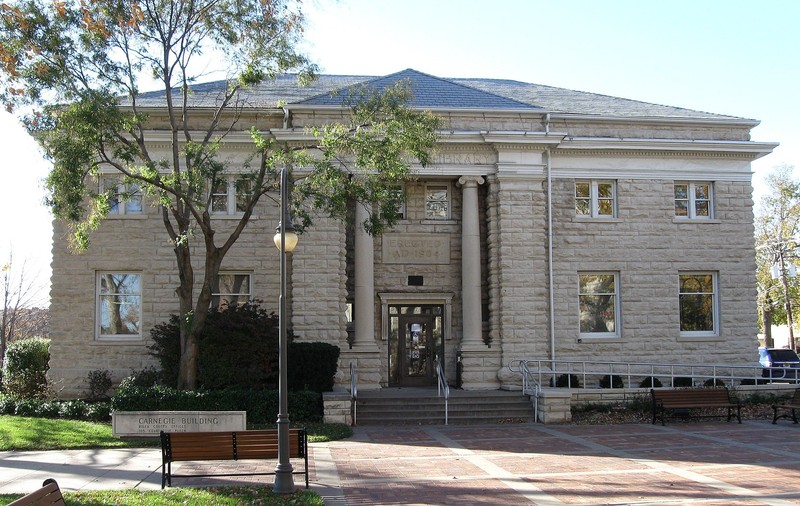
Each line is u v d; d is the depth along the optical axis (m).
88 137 18.30
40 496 7.49
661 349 26.52
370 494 11.83
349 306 26.36
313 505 10.68
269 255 25.23
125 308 25.22
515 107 26.41
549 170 26.22
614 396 23.41
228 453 12.23
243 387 21.38
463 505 10.98
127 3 18.91
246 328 21.86
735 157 27.61
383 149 19.41
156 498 11.09
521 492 11.88
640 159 27.08
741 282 27.33
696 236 27.22
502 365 25.27
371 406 22.34
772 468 13.88
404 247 26.59
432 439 18.28
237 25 19.98
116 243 25.06
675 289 26.88
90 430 18.81
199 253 25.08
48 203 18.88
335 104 25.22
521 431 19.77
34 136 18.59
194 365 20.97
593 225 26.62
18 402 21.75
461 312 26.55
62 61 18.17
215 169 19.55
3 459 15.54
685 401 21.25
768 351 36.62
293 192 20.30
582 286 26.70
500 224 25.69
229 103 25.44
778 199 48.88
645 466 14.22
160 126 25.33
